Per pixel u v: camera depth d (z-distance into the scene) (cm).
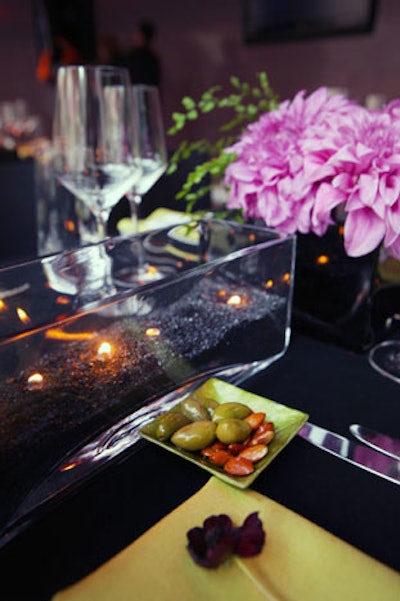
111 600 28
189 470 40
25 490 35
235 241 58
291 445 42
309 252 59
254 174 57
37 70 462
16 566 32
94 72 69
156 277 59
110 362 40
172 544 32
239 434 39
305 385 52
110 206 73
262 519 34
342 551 31
